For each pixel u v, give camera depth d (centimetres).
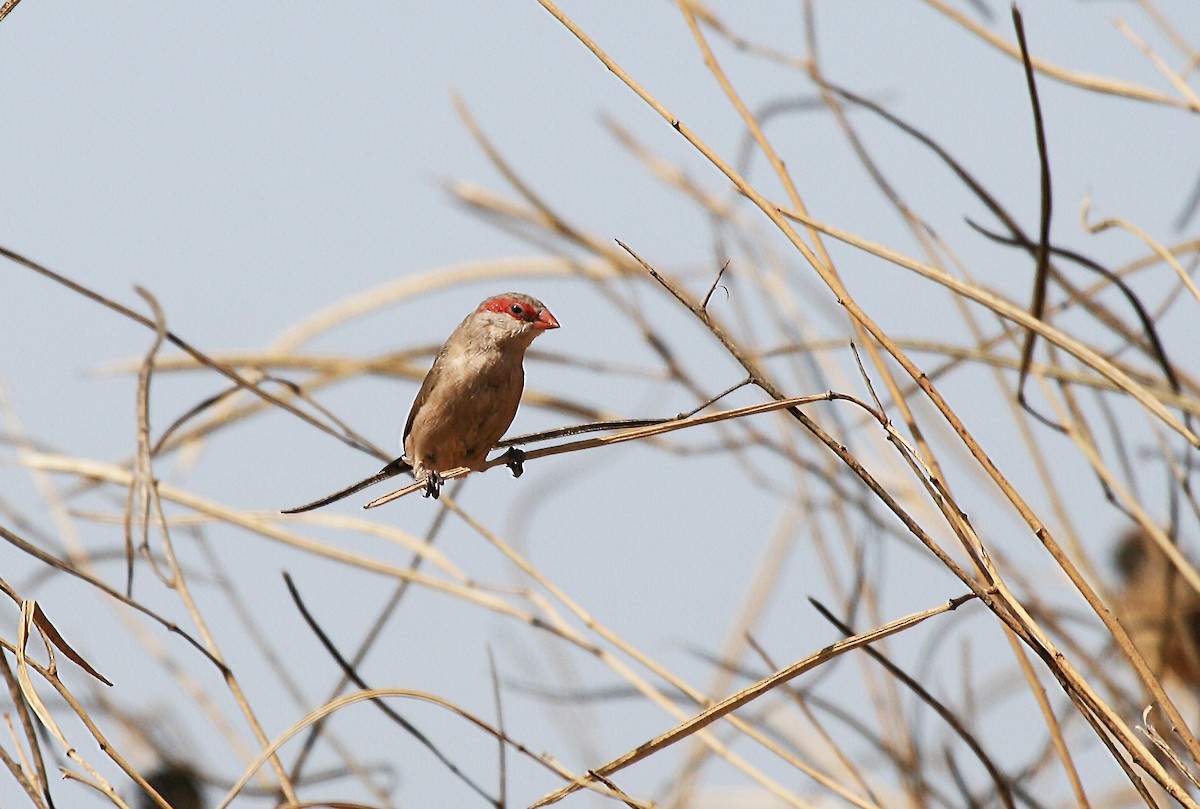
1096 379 1027
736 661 1134
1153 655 1025
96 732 755
